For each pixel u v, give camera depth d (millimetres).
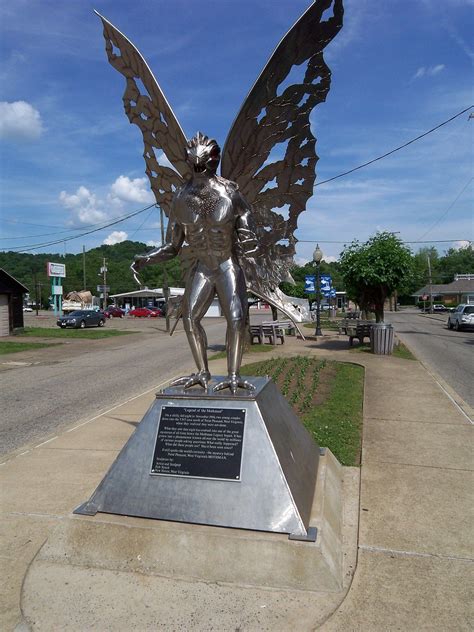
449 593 2848
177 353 17281
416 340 21375
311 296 45875
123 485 3410
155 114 5512
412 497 4219
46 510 4059
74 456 5453
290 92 4914
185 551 3006
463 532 3596
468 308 27812
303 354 14953
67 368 13922
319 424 6418
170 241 4367
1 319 25547
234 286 4004
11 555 3355
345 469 4840
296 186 5289
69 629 2574
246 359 13914
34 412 8164
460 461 5141
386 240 15914
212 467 3322
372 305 17438
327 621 2590
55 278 51375
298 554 2885
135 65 5332
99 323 35438
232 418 3475
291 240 5383
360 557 3234
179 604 2727
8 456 5562
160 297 69062
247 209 4066
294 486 3291
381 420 6844
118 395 9539
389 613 2660
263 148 5086
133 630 2543
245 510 3119
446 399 8242
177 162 5547
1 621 2664
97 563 3086
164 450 3471
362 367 11961
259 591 2824
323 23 4613
